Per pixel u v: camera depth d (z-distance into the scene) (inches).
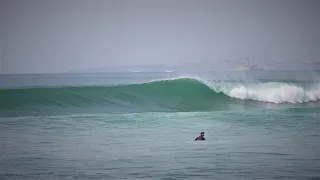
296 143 2561.5
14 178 1807.3
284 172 1872.5
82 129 3147.1
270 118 3811.5
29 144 2536.9
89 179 1784.0
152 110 4498.0
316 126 3299.7
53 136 2827.3
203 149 2380.7
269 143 2559.1
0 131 3034.0
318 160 2097.7
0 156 2206.0
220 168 1945.1
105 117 3873.0
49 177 1817.2
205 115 4060.0
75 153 2288.4
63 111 4323.3
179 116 3978.8
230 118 3821.4
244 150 2348.7
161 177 1803.6
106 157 2187.5
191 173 1862.7
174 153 2276.1
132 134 2915.8
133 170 1919.3
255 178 1781.5
